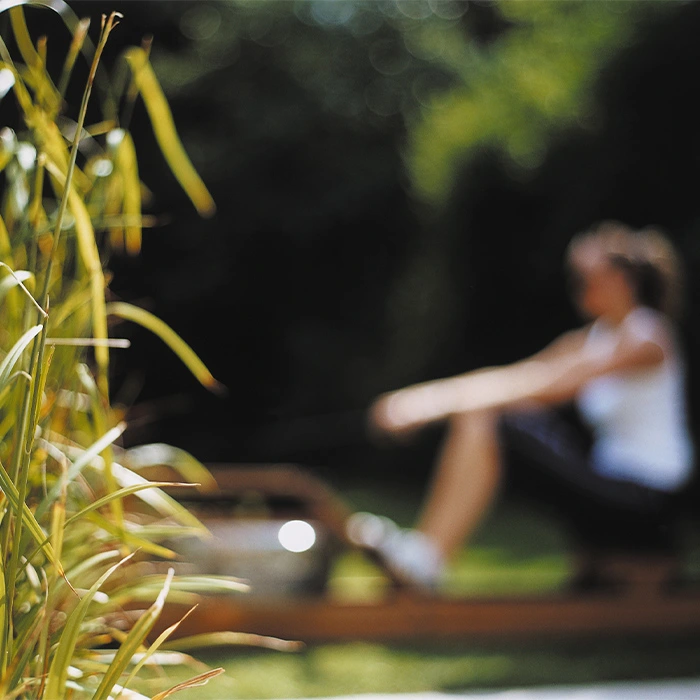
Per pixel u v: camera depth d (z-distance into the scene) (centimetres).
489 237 870
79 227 106
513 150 813
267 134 1030
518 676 266
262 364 1032
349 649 294
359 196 1052
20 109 135
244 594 301
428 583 315
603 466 339
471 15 1205
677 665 278
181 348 125
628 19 728
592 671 271
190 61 1061
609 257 364
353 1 1132
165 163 970
